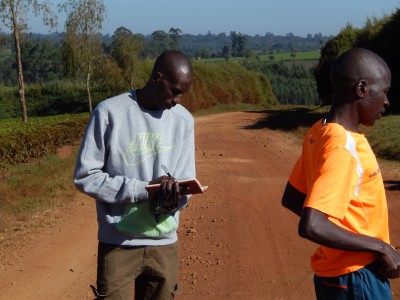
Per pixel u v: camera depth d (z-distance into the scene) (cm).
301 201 309
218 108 5119
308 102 8844
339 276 274
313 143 278
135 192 338
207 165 1555
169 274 360
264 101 6147
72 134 2094
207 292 605
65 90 4844
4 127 2352
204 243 788
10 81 7888
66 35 3822
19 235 877
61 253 779
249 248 750
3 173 1377
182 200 353
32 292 641
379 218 277
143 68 4712
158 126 352
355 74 273
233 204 1025
